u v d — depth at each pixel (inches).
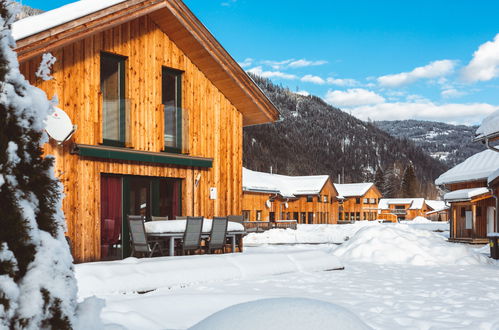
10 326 98.4
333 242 1023.6
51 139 422.3
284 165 5718.5
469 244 963.3
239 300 258.5
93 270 281.7
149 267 304.5
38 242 105.7
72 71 444.8
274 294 281.7
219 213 570.9
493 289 313.3
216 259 352.5
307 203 2361.0
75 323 109.3
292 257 402.3
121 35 492.1
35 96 111.3
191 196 545.0
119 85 498.3
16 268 100.3
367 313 236.2
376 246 522.6
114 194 482.9
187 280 313.3
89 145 445.7
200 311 234.2
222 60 549.3
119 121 492.7
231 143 589.0
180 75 555.5
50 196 111.3
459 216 1058.7
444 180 1129.4
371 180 7436.0
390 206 3806.6
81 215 443.8
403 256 502.6
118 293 274.7
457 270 430.3
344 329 96.8
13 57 110.5
